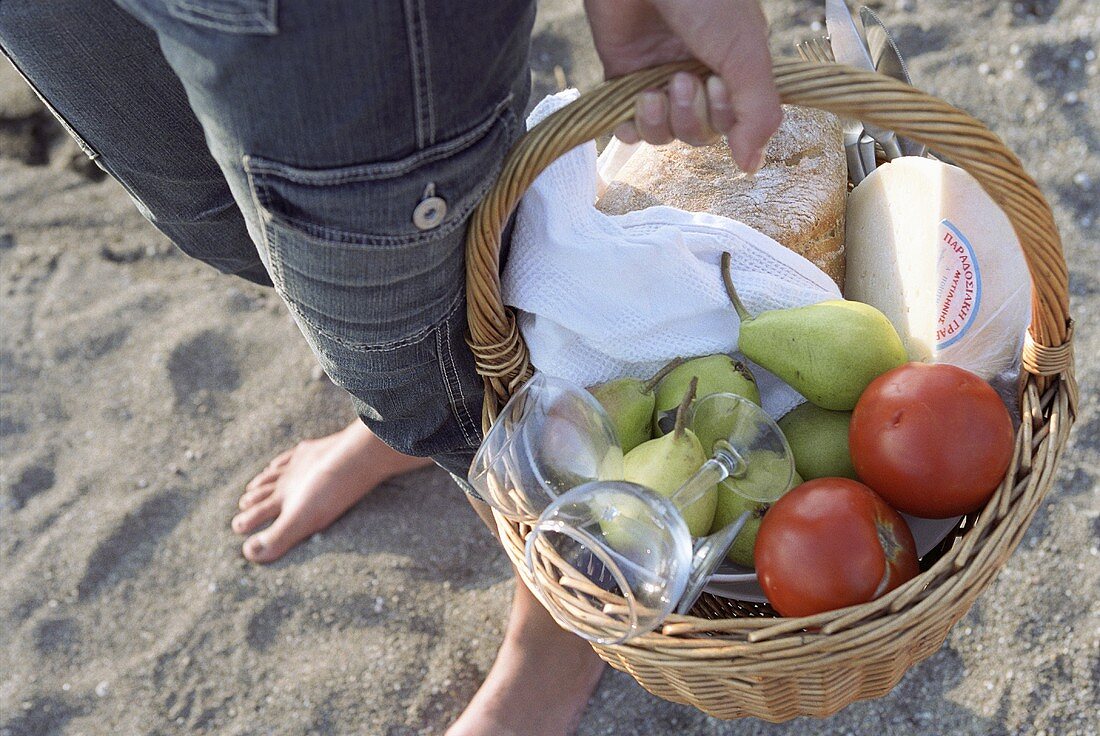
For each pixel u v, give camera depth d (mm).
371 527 1601
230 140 736
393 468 1604
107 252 2041
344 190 736
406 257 814
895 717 1291
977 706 1278
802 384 957
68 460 1735
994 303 983
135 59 987
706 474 883
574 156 972
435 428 1071
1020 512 817
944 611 802
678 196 1112
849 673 848
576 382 1035
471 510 1604
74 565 1601
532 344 1025
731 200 1097
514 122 790
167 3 665
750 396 979
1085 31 1938
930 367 874
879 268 1096
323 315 886
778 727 1308
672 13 699
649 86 749
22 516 1672
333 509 1596
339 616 1505
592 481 857
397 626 1480
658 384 1010
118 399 1806
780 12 2105
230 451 1726
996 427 835
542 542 890
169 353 1842
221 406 1786
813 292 1015
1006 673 1293
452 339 975
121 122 1035
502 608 1477
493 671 1358
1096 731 1232
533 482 890
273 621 1514
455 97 721
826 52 1312
